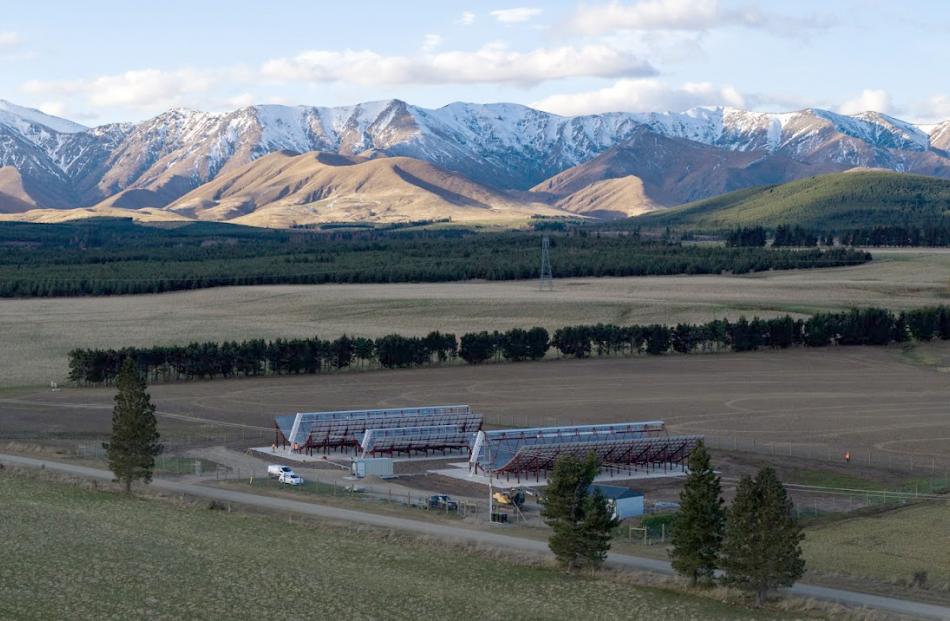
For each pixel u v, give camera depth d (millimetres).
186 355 195000
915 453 134125
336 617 69500
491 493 107562
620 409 164000
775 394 176875
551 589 77812
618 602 75000
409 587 76750
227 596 72438
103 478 114875
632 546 93250
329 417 139625
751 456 131000
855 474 122375
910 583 81438
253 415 161125
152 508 99188
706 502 79625
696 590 78875
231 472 123688
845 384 186875
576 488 84562
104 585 72938
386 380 193625
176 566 78750
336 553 85688
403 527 97125
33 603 67875
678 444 128875
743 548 76000
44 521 90062
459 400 172875
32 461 123250
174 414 161125
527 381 191250
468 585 78188
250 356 198500
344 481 121375
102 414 159750
